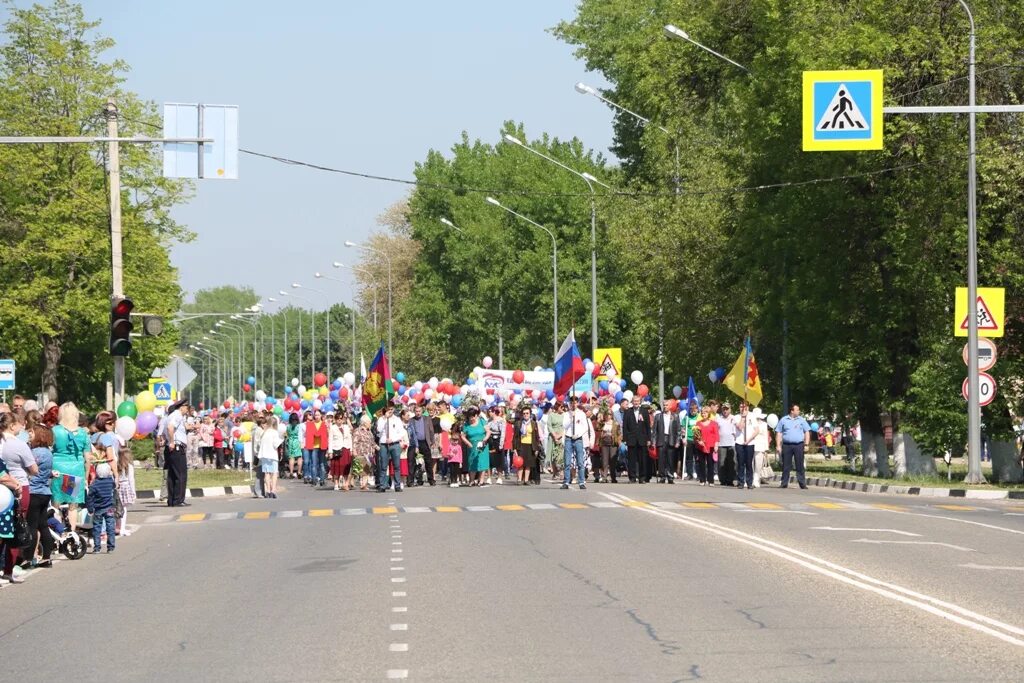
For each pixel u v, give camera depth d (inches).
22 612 836.6
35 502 1057.5
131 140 1560.0
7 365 2277.3
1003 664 589.6
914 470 2365.9
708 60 2920.8
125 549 1222.9
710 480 2159.2
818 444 4128.9
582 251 4284.0
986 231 2162.9
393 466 2011.6
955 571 916.6
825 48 2160.4
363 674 591.5
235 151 1648.6
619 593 829.8
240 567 1035.9
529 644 658.8
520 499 1717.5
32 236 3233.3
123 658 655.8
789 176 2373.3
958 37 2148.1
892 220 2240.4
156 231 3572.8
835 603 775.1
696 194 2834.6
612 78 4060.0
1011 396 2190.0
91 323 3393.2
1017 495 1770.4
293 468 2755.9
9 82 3297.2
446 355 5275.6
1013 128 2149.4
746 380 2273.6
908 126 2117.4
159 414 2134.6
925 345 2225.6
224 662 633.6
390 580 917.8
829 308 2354.8
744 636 671.8
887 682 553.6
